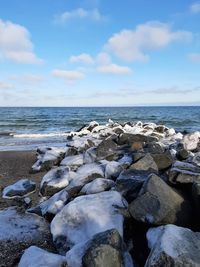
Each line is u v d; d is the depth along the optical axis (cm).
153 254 167
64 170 416
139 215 232
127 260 200
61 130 1484
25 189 399
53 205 308
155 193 238
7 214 323
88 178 347
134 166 345
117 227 229
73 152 545
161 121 2081
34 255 214
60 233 252
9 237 273
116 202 258
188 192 265
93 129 1046
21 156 670
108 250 180
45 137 1147
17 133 1306
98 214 246
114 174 347
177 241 170
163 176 302
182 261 157
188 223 236
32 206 359
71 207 260
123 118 2447
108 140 502
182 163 313
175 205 237
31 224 299
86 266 177
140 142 533
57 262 203
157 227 218
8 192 393
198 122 1983
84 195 290
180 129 1475
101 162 411
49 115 2909
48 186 382
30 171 521
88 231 236
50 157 530
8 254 247
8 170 545
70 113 3419
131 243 229
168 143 642
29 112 3625
